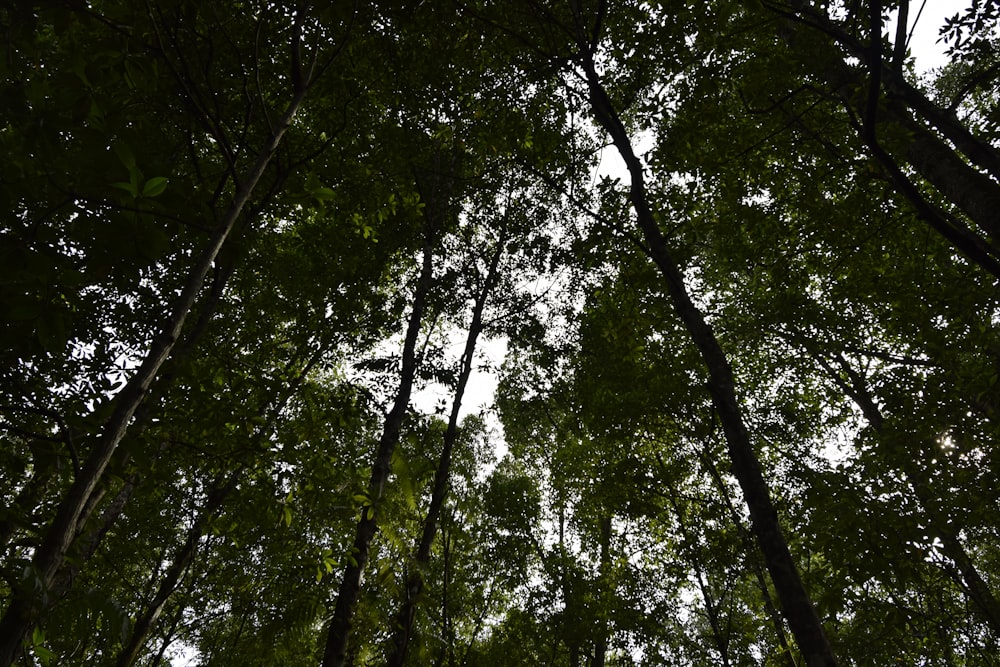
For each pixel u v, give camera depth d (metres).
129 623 2.00
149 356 2.19
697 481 10.96
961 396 5.87
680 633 10.06
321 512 4.69
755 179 6.93
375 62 6.33
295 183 2.95
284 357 9.97
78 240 2.13
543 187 9.66
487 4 6.15
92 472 1.93
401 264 11.52
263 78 4.93
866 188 6.44
